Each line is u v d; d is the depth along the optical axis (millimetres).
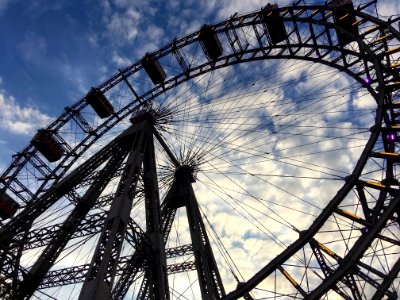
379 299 14023
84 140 33750
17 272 22797
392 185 17188
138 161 24547
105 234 19016
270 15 29000
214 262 24422
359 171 16938
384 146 18453
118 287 20922
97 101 33906
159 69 33844
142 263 21469
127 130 28828
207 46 32000
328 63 26344
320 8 26891
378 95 20438
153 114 30297
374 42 23797
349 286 14664
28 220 25766
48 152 32406
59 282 20328
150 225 23641
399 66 21312
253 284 15648
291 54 28578
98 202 23844
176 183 29703
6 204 29328
